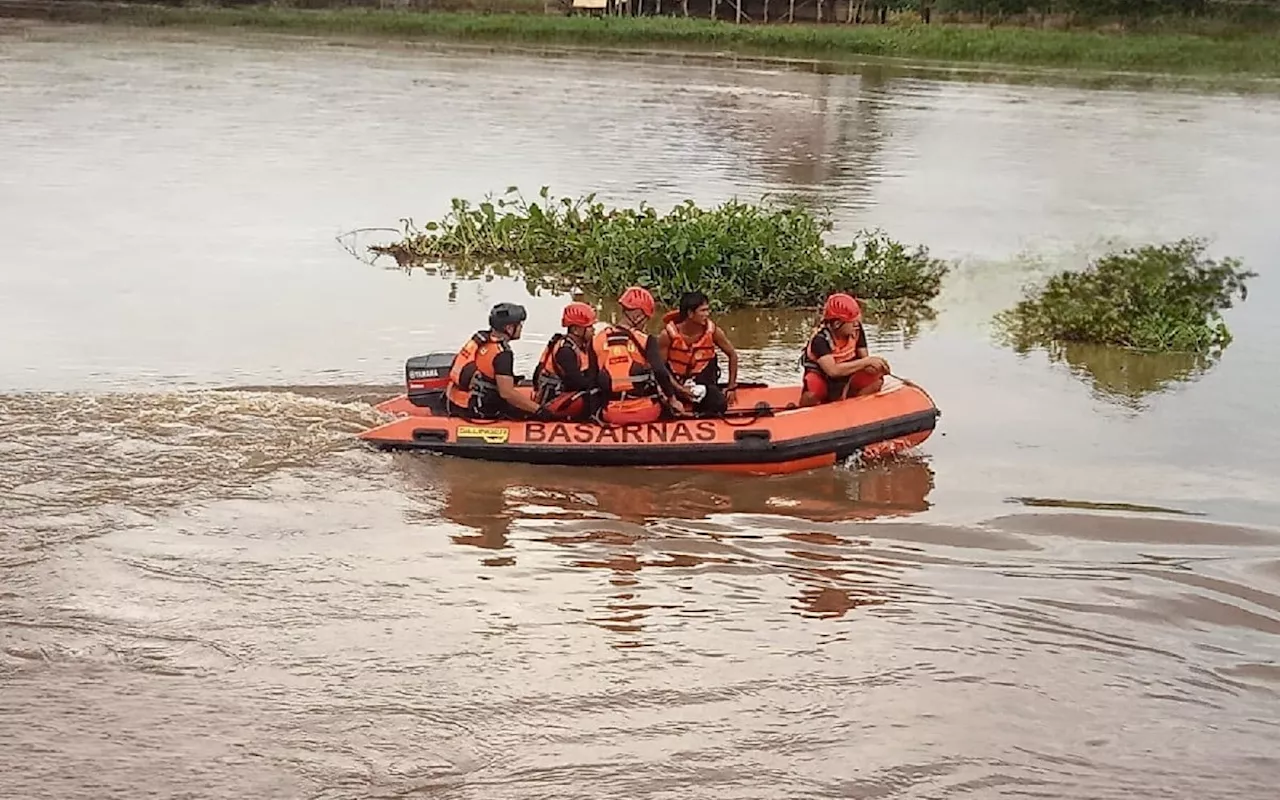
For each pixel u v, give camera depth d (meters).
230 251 16.05
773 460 9.26
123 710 5.99
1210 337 13.34
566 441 9.25
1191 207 21.77
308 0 64.50
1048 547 8.16
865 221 19.59
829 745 5.89
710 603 7.25
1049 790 5.61
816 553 7.98
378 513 8.34
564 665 6.50
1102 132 31.78
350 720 5.97
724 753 5.80
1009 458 9.80
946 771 5.72
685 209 16.00
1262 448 10.20
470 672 6.41
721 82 41.31
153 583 7.23
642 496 8.83
